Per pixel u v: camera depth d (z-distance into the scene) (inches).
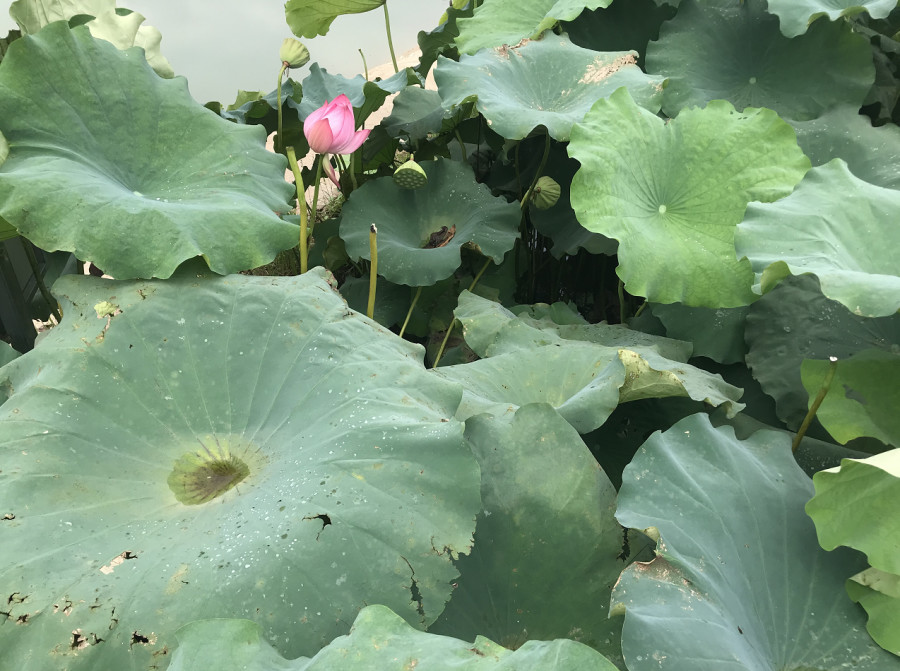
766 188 50.9
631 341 55.0
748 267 49.5
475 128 76.6
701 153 52.6
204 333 43.1
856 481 36.1
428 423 39.1
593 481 40.4
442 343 63.5
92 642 32.0
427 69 84.2
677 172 52.9
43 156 44.1
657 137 53.0
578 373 49.9
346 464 37.8
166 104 49.2
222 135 50.2
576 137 50.3
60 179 42.9
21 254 61.6
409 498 36.9
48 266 56.1
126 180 47.0
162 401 41.2
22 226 41.5
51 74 45.3
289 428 41.1
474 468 37.8
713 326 54.8
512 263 69.9
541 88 61.3
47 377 40.2
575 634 38.4
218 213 45.7
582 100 59.5
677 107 62.3
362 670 27.4
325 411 40.9
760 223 43.4
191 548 35.4
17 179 42.0
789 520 38.5
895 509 35.8
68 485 37.3
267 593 33.7
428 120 69.4
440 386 41.9
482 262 68.7
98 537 35.9
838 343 50.8
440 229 64.3
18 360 42.4
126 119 47.6
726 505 38.0
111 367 41.0
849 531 36.4
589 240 61.6
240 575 34.0
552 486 40.3
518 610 38.9
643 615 32.4
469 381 49.1
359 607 34.2
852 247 42.1
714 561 35.9
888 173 54.7
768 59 62.8
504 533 39.6
